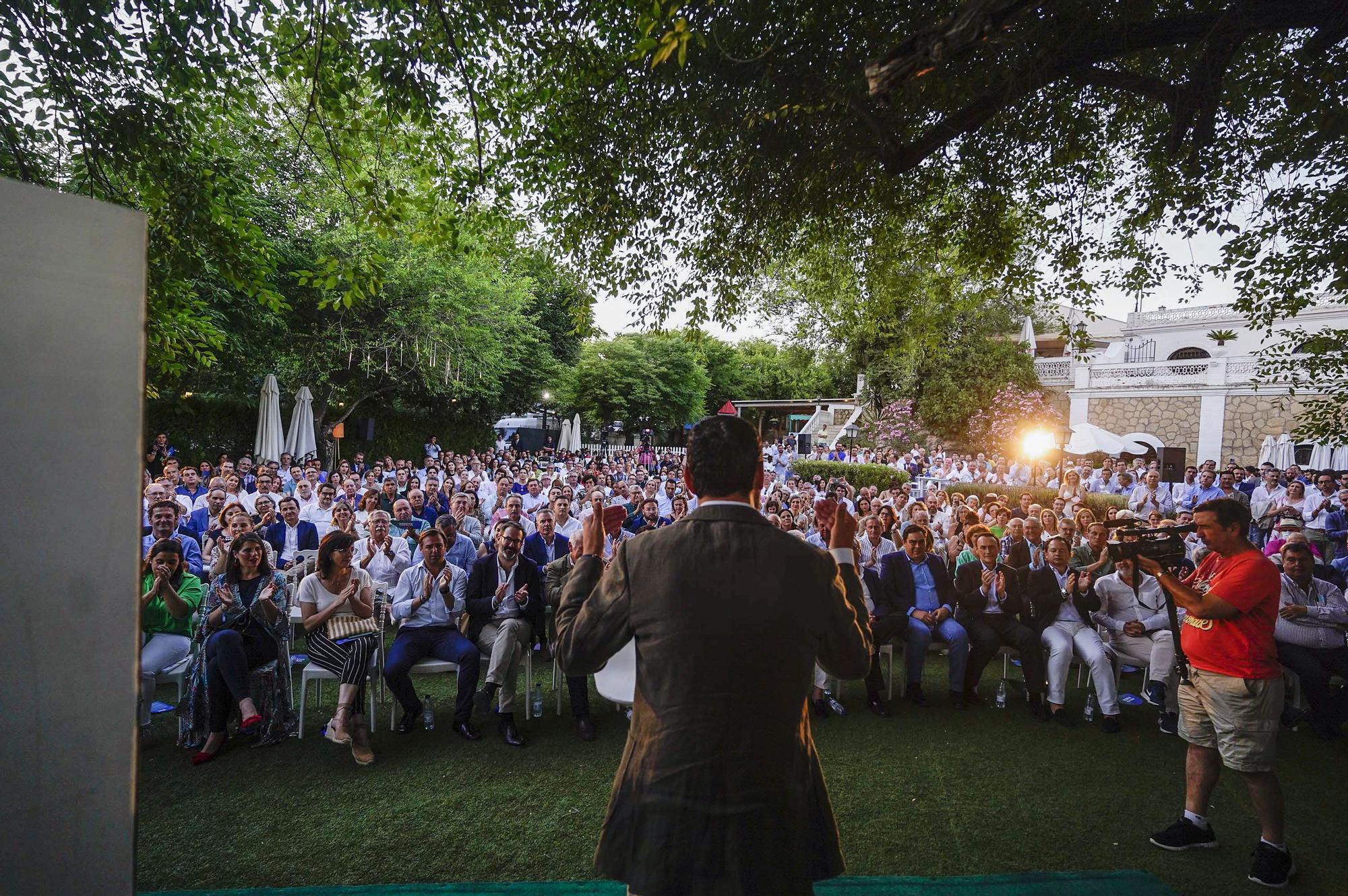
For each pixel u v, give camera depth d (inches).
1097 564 209.8
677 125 180.2
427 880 111.7
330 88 172.4
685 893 48.1
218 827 127.9
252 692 162.4
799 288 263.3
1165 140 174.9
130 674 37.0
